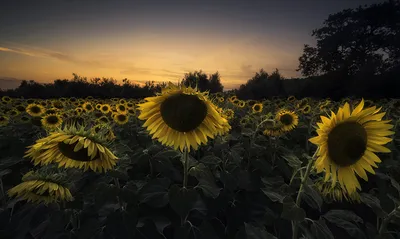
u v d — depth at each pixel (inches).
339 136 87.4
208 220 137.5
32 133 292.5
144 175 169.9
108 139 164.9
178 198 112.9
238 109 482.9
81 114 360.2
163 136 120.0
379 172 165.3
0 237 116.6
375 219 144.9
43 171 110.4
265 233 104.5
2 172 152.3
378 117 89.0
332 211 111.3
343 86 1847.9
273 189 123.6
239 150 177.9
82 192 142.3
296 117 227.0
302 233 120.5
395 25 2012.8
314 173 98.3
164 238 124.0
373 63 1872.5
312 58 2269.9
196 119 112.8
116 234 113.1
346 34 2090.3
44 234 120.9
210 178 122.4
